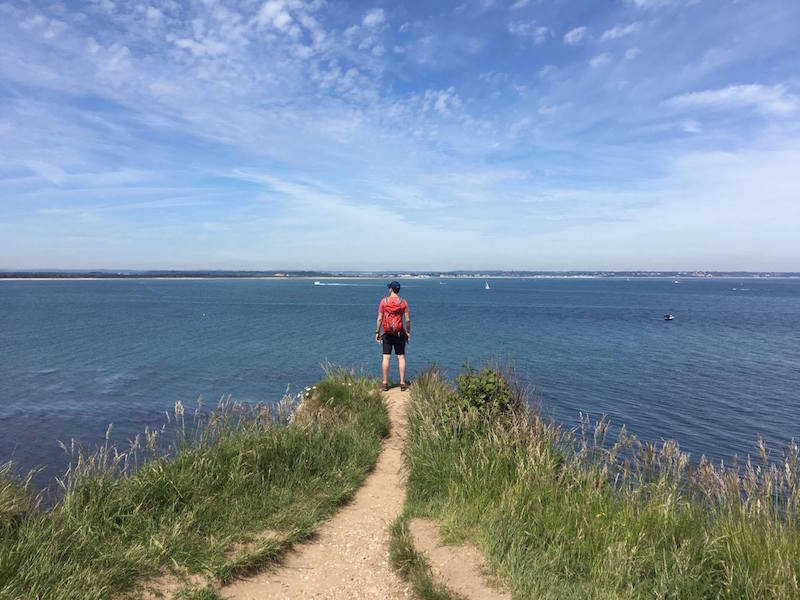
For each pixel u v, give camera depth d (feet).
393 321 34.50
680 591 11.77
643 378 69.31
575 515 14.62
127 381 66.03
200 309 226.38
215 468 17.33
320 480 18.93
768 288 655.76
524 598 11.78
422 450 20.29
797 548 12.32
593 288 647.97
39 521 13.14
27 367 76.59
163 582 12.35
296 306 254.06
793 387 64.08
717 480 15.85
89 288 545.03
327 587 12.77
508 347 99.71
